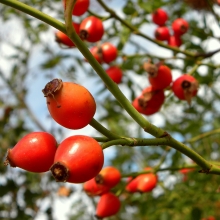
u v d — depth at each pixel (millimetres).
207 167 183
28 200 402
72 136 157
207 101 378
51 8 350
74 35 154
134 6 324
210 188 293
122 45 328
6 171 413
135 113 168
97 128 165
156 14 331
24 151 162
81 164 150
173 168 264
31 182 418
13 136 456
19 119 500
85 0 261
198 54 308
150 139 171
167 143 173
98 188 249
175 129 360
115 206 250
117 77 306
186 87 251
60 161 150
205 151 345
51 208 458
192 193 286
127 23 307
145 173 264
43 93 160
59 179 151
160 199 320
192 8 366
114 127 406
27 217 395
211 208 279
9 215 392
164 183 326
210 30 346
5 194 390
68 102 158
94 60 158
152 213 300
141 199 328
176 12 385
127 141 167
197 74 341
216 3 345
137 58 368
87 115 161
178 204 284
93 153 152
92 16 270
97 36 267
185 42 366
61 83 159
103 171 245
